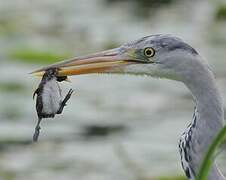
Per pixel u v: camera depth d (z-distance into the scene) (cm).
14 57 1678
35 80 1569
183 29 1947
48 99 859
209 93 872
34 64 1644
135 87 1581
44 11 2184
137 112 1449
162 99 1520
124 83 1602
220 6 2044
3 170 1259
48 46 1808
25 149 1341
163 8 2141
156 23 2003
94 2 2253
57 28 2008
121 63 914
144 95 1536
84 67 914
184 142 874
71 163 1275
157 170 1226
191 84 880
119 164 1260
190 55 885
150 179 1203
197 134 868
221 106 872
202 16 2061
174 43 898
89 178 1207
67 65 916
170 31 1928
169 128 1375
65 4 2255
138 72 910
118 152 1275
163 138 1335
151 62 909
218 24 1994
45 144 1349
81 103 1491
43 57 1675
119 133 1368
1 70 1606
